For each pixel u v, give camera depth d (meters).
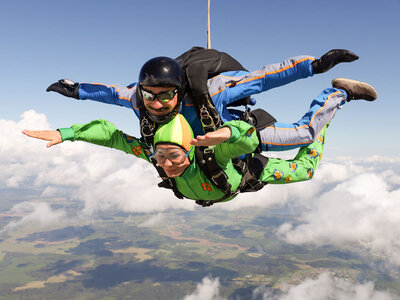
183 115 2.55
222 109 2.54
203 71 2.40
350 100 3.04
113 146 2.91
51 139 2.55
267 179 2.94
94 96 2.99
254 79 2.54
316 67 2.42
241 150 2.20
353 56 2.33
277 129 2.71
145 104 2.31
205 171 2.57
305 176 3.06
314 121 2.75
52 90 3.04
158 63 2.15
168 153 2.38
